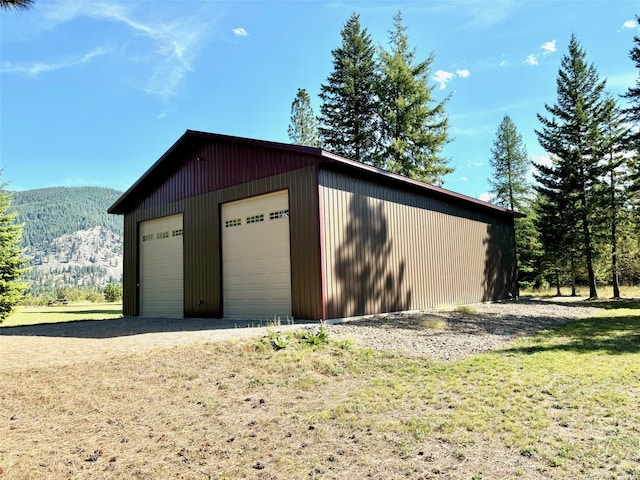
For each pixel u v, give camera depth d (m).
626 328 9.12
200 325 9.50
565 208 20.03
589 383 4.63
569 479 2.55
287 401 4.34
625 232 19.72
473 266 15.53
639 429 3.30
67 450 3.21
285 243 9.78
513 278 18.61
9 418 3.85
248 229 10.65
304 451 3.12
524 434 3.27
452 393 4.43
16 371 5.17
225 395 4.51
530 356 6.11
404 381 4.96
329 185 9.38
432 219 13.36
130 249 14.53
